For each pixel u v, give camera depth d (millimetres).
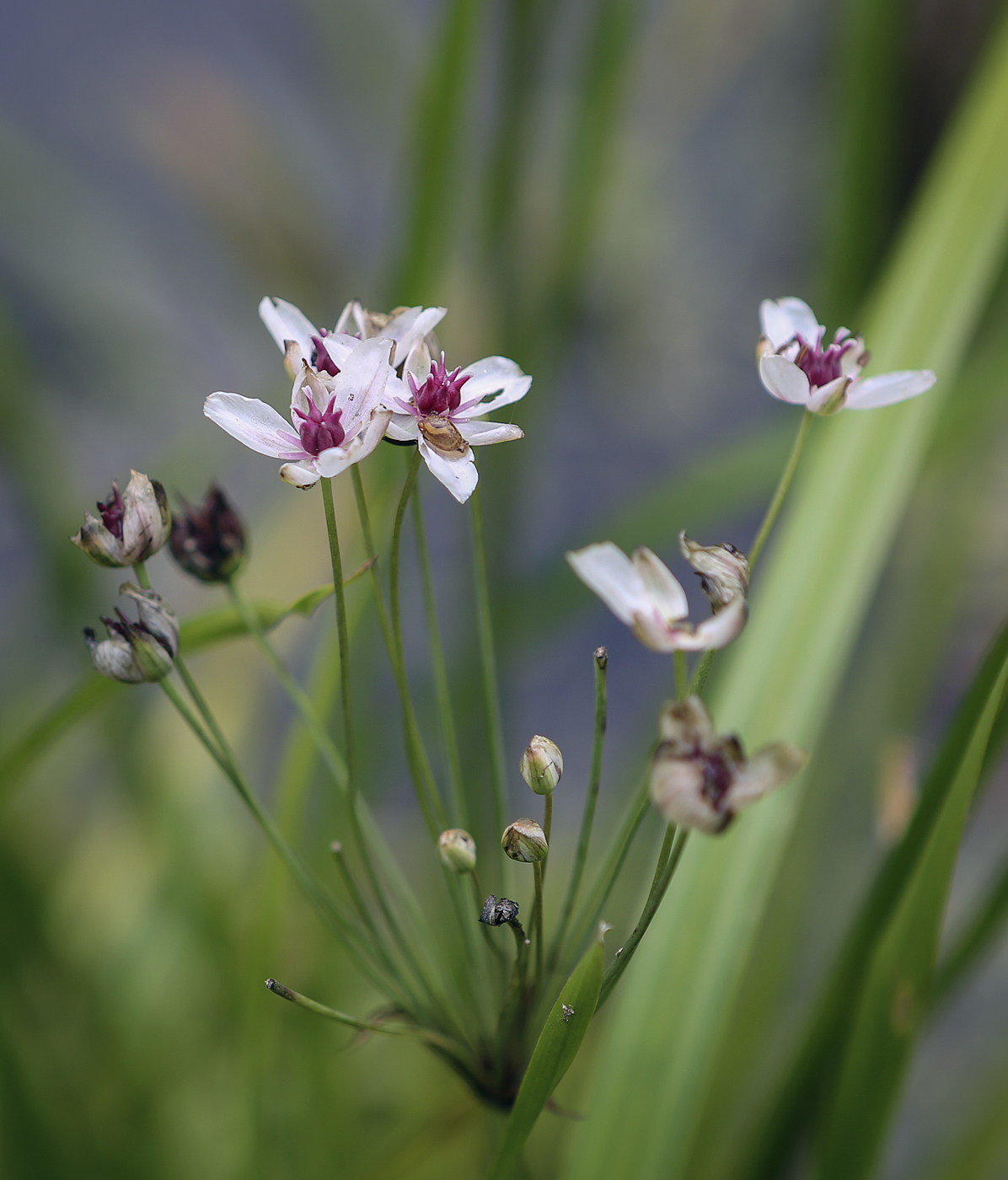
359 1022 704
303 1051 893
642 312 1861
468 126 945
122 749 968
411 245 826
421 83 816
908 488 778
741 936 752
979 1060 1361
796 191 1870
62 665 1035
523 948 698
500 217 929
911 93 1067
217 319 1666
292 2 1868
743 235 1917
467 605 963
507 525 958
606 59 931
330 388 691
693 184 1915
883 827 769
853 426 783
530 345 972
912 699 994
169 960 980
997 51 796
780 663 771
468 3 803
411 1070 1035
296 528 1042
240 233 1438
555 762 680
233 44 1972
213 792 1065
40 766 1049
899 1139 1292
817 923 1104
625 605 669
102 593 1022
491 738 726
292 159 1690
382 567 869
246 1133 801
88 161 1844
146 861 1066
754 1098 900
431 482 1314
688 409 1885
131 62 1905
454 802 726
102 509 701
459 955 841
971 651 1429
